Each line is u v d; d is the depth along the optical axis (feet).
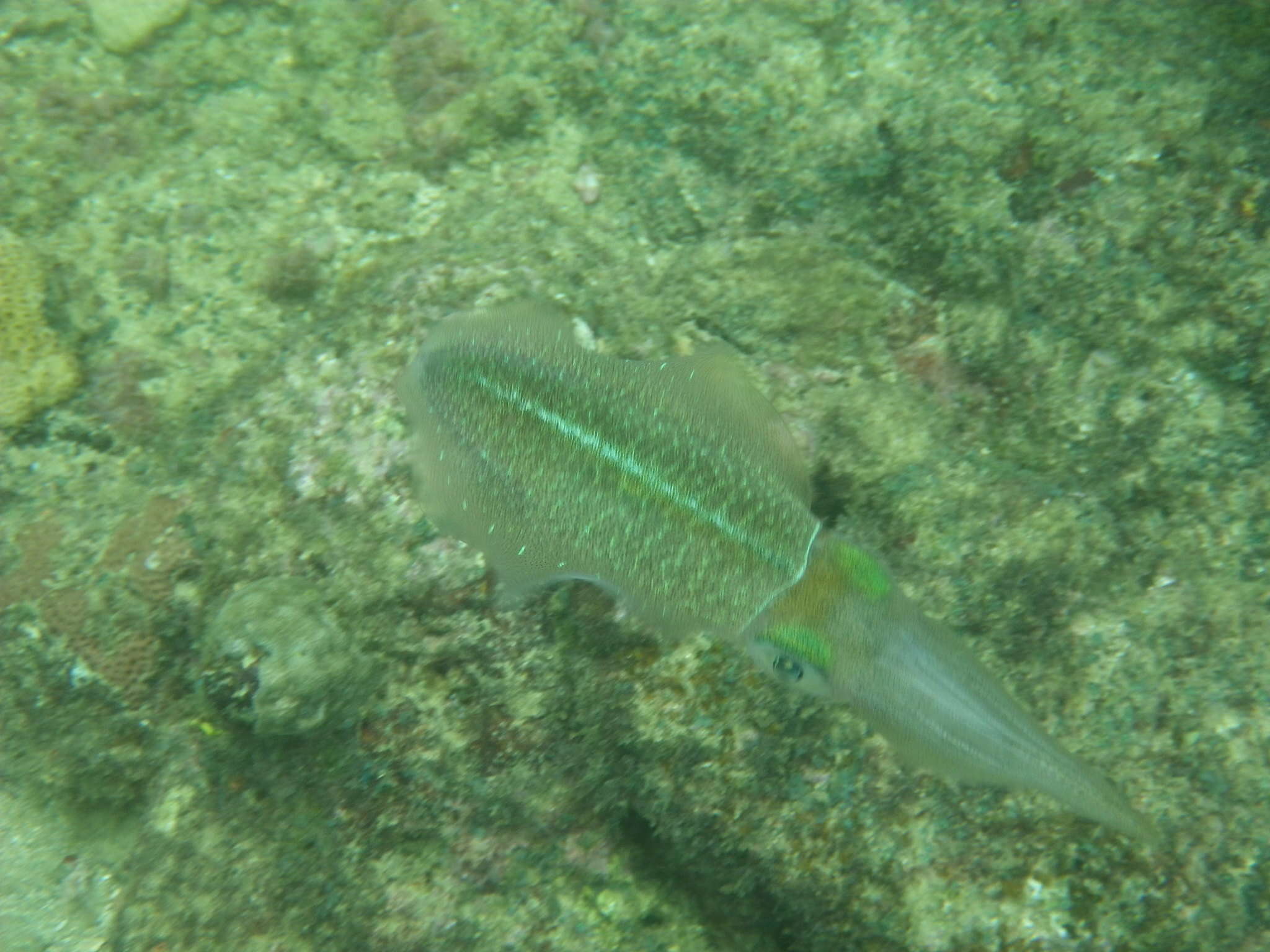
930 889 1.30
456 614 1.46
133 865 1.63
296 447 1.58
